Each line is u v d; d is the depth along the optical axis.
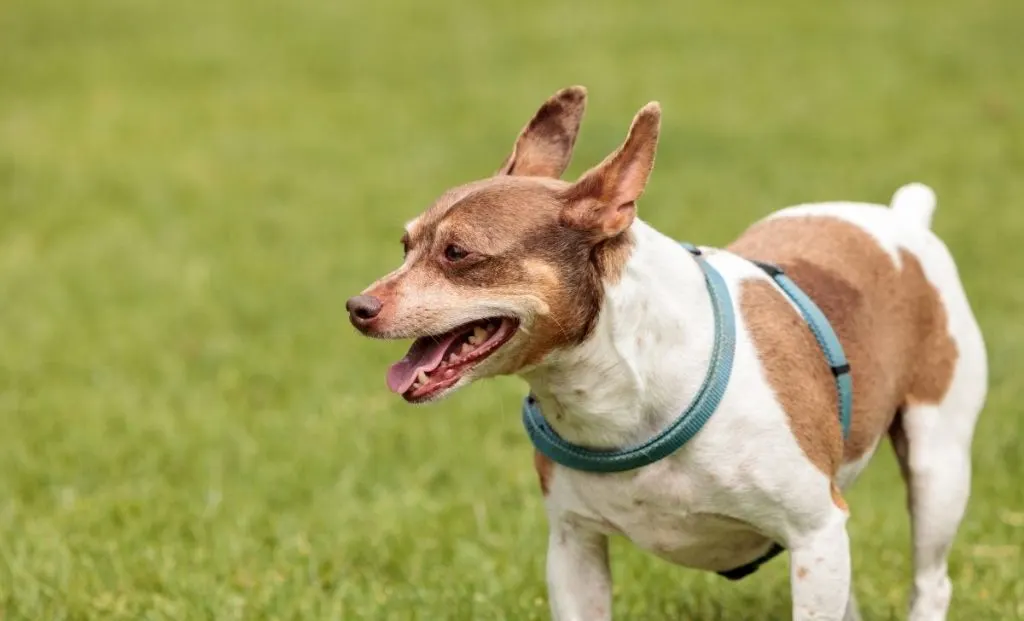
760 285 6.60
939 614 7.52
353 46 28.41
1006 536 9.13
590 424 6.23
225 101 24.38
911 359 7.34
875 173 18.86
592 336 6.05
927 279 7.53
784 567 8.94
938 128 21.12
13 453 10.76
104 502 9.80
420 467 10.54
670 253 6.25
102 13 31.50
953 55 25.36
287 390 12.23
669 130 21.11
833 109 22.42
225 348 13.19
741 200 17.73
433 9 31.67
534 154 6.87
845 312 6.99
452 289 6.05
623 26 29.02
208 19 31.03
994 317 13.26
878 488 10.19
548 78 25.19
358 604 8.33
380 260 15.97
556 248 6.01
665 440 6.16
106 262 16.16
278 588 8.45
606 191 6.00
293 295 14.77
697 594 8.40
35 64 27.11
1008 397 11.34
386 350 13.05
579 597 6.77
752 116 22.08
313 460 10.62
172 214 18.09
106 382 12.44
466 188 6.26
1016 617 8.06
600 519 6.56
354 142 21.70
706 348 6.18
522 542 9.05
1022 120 21.36
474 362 6.08
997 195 17.77
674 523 6.44
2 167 20.22
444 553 9.08
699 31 28.28
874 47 26.30
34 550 8.99
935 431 7.40
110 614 8.24
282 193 19.06
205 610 8.19
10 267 16.00
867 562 8.86
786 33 27.77
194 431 11.27
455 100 23.98
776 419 6.22
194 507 9.76
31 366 12.84
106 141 21.75
